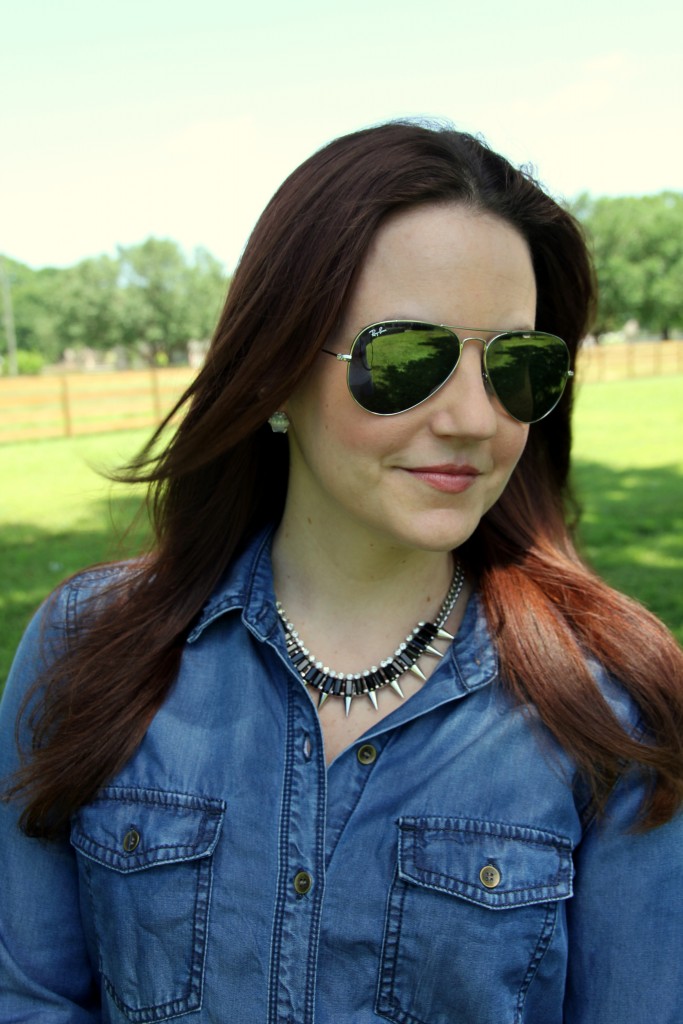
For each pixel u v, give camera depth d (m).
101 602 1.34
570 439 1.39
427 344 0.99
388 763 1.13
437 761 1.13
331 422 1.05
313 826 1.12
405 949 1.07
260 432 1.30
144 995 1.13
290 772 1.15
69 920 1.29
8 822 1.28
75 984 1.30
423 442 1.00
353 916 1.08
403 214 0.99
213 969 1.10
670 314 51.78
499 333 1.01
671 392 23.16
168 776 1.18
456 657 1.17
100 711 1.20
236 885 1.11
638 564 6.21
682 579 5.77
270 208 1.06
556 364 1.06
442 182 0.98
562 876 1.09
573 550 1.35
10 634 5.15
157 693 1.21
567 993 1.15
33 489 10.62
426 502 1.02
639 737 1.14
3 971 1.27
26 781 1.22
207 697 1.21
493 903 1.06
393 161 0.98
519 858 1.09
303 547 1.22
